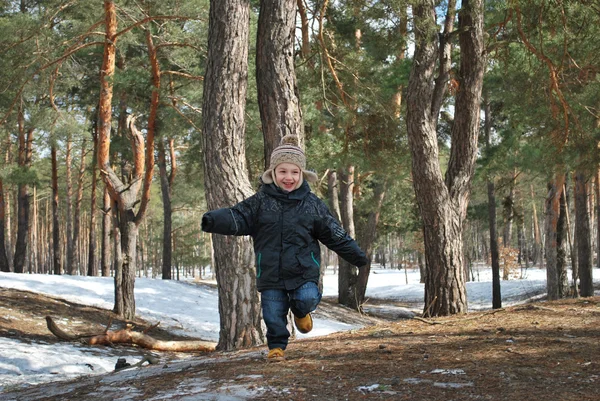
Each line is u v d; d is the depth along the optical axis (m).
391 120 15.78
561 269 26.92
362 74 14.99
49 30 17.16
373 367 4.49
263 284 4.25
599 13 12.89
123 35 18.48
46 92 21.89
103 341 12.27
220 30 8.27
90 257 38.25
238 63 8.29
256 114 19.45
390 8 12.17
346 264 29.27
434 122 11.15
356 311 27.64
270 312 4.37
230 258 8.28
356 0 12.96
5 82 16.81
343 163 17.91
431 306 10.68
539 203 69.06
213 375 4.62
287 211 4.18
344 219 28.25
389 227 41.00
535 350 4.91
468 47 11.34
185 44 16.34
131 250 17.78
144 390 4.41
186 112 21.00
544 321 6.60
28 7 27.06
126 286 17.75
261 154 21.41
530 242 79.38
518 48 15.30
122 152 27.12
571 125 15.78
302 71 15.52
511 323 6.58
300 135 8.81
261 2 8.80
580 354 4.71
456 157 11.31
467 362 4.55
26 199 31.34
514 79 15.98
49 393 5.17
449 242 10.77
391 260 96.12
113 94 17.27
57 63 17.03
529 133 20.77
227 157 8.23
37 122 20.20
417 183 10.93
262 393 3.82
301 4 13.52
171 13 16.73
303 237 4.19
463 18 11.45
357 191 32.22
